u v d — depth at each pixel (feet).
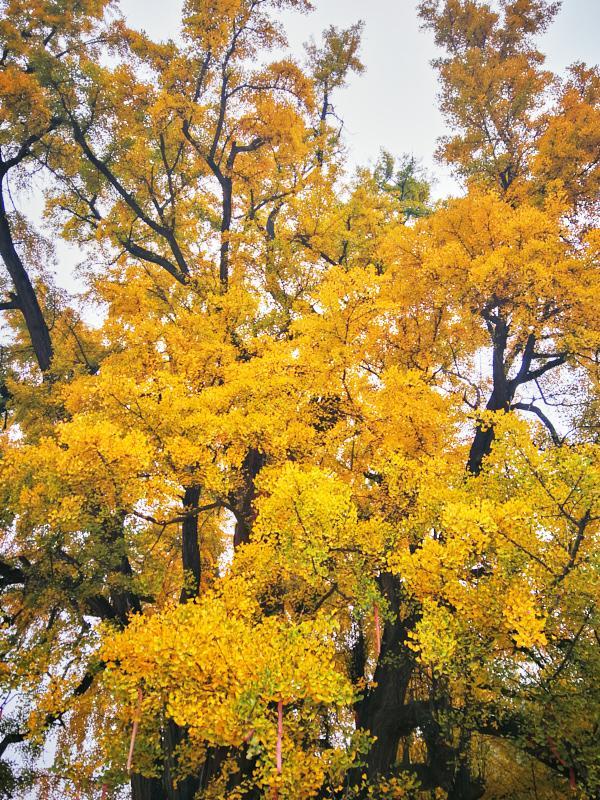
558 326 32.30
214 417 26.14
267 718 17.98
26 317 43.80
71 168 48.93
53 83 42.60
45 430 35.63
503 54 48.44
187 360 31.27
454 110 45.42
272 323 37.50
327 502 19.81
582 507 20.24
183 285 42.91
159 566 28.58
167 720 22.88
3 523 28.12
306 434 26.81
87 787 24.00
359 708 27.91
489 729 22.80
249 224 42.24
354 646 30.09
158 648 16.97
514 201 41.22
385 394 26.76
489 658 19.19
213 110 48.78
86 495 24.18
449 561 19.06
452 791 25.52
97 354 42.45
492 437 33.32
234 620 18.44
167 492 25.38
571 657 19.35
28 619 28.78
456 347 35.76
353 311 26.55
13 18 47.70
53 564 26.20
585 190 38.65
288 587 22.88
